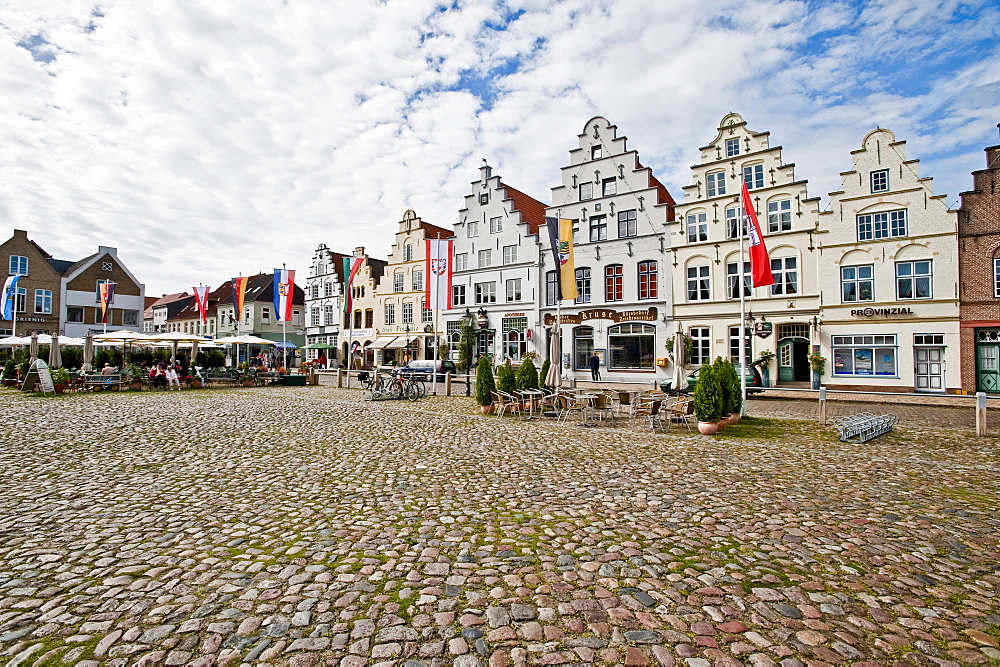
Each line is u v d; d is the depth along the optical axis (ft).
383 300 171.22
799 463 32.27
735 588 14.97
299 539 18.71
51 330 171.53
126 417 52.60
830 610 13.78
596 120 116.57
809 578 15.71
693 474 29.25
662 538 19.01
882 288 84.64
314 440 39.75
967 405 68.39
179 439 39.70
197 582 15.16
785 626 12.92
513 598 14.24
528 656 11.48
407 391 76.79
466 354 135.44
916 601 14.38
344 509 22.35
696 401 44.09
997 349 77.30
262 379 107.96
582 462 32.32
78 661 11.19
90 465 30.50
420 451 35.60
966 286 78.79
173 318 267.59
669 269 105.50
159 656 11.41
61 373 84.64
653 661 11.32
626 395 55.06
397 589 14.75
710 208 101.09
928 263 81.66
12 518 20.81
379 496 24.41
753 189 96.43
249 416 54.29
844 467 31.17
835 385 87.66
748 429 46.60
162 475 28.25
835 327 88.07
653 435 43.19
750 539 18.97
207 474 28.55
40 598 14.10
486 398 57.06
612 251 113.80
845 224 87.76
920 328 81.61
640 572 16.01
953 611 13.84
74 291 176.96
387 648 11.75
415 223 161.68
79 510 21.91
